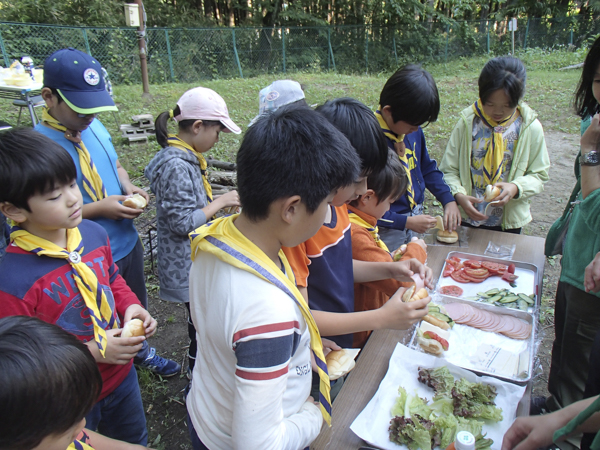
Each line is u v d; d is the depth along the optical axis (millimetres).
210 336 965
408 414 1240
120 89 10797
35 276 1462
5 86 5590
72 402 835
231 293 901
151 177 2223
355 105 1477
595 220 1736
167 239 2277
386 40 18703
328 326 1326
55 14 14836
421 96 1983
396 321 1300
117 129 7578
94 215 2131
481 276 2016
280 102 2311
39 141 1376
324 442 1208
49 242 1495
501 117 2492
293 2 19078
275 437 880
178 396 2629
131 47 13812
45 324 887
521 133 2627
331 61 17516
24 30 12383
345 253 1478
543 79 11859
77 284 1529
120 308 1806
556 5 22141
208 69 15195
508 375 1403
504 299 1826
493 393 1299
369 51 18266
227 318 898
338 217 1473
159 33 14289
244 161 919
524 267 2092
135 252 2465
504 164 2699
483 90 2416
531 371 1415
